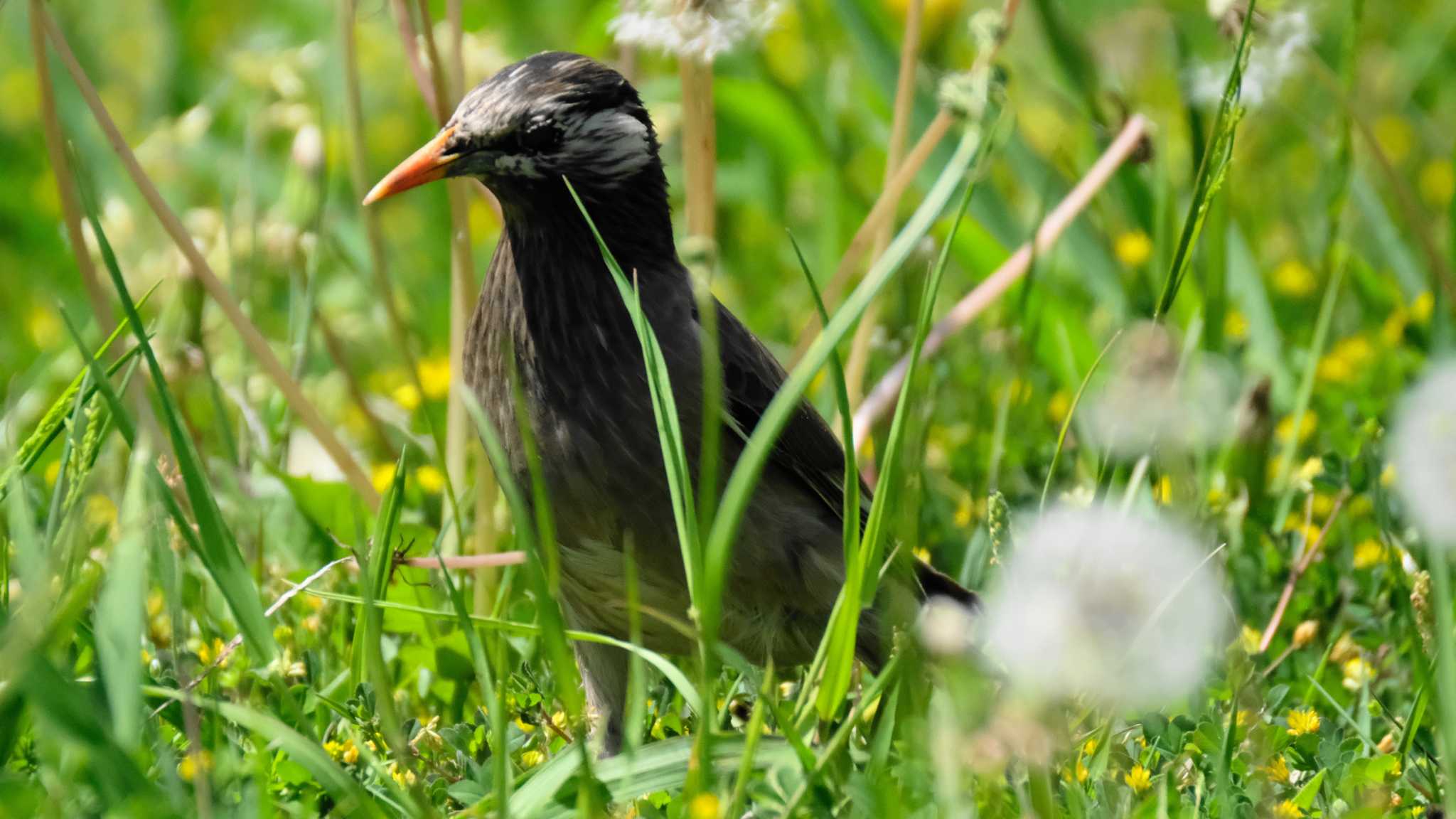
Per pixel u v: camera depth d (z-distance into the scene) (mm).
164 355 9867
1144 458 6949
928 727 5672
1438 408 5344
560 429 7645
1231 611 7145
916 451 6547
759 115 12828
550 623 5410
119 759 5082
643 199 7801
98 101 8117
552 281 7633
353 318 12469
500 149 7539
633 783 5703
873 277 5680
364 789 5652
